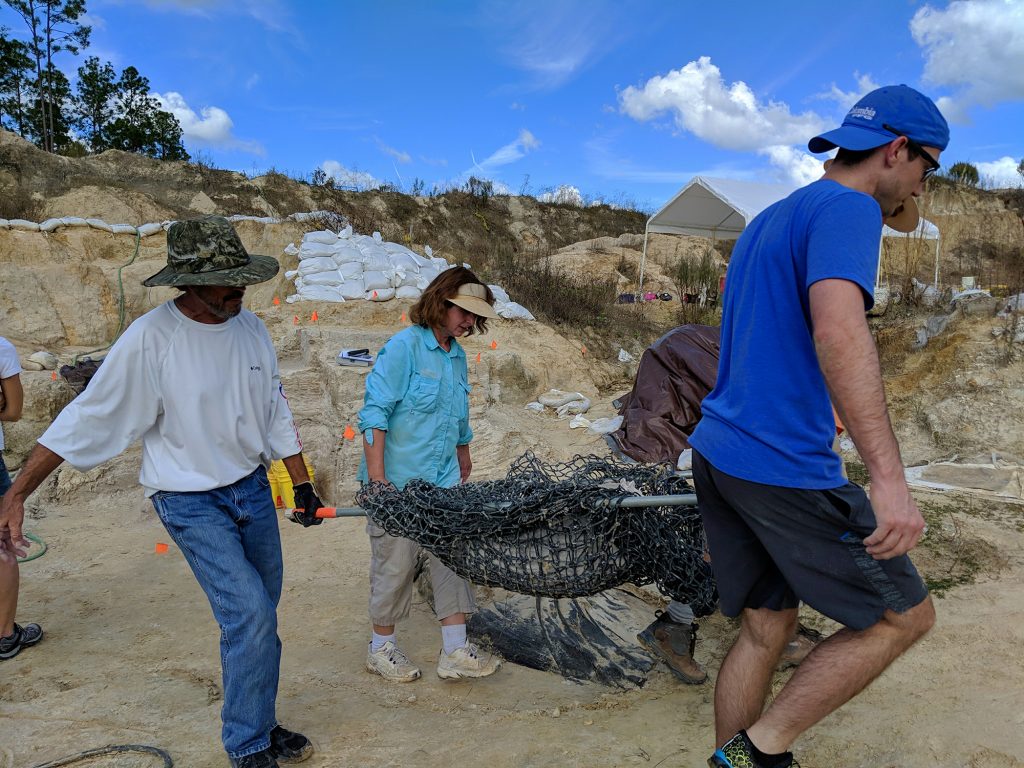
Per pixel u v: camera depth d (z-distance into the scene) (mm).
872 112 1942
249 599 2568
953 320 7324
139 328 2619
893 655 1909
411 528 2936
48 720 3027
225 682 2561
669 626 3201
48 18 28703
